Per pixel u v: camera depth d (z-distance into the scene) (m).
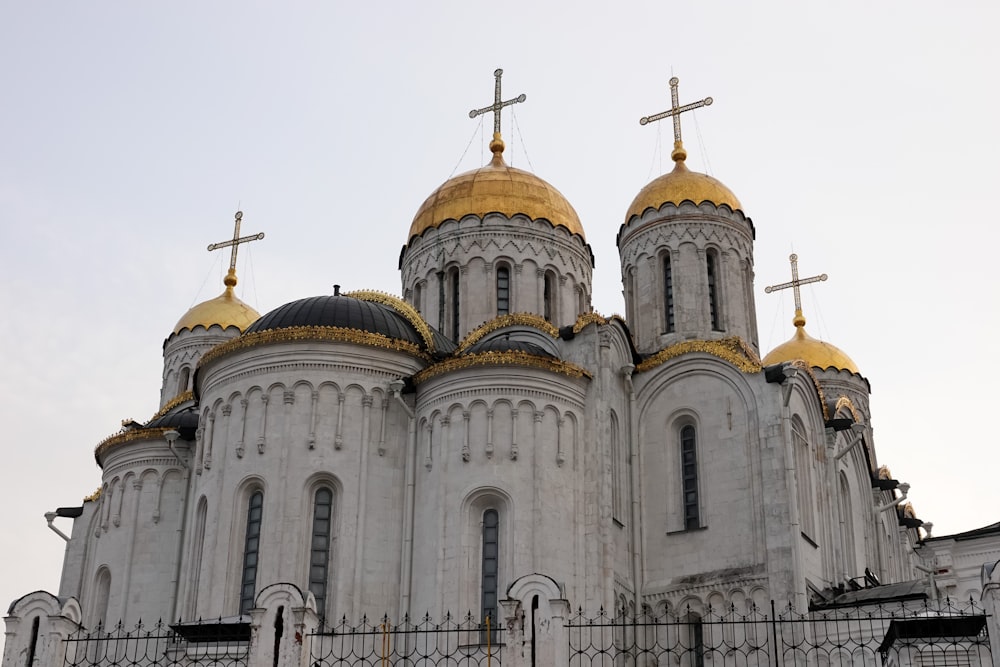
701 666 38.12
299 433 37.88
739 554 38.81
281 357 38.72
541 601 24.89
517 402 37.31
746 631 37.47
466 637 34.47
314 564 36.91
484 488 36.41
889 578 53.72
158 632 35.47
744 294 48.12
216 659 32.03
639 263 48.16
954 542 35.19
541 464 36.78
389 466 38.47
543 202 50.69
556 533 36.31
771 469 39.00
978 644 28.08
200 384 41.91
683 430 41.91
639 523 40.56
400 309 43.47
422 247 50.41
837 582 41.66
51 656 26.00
